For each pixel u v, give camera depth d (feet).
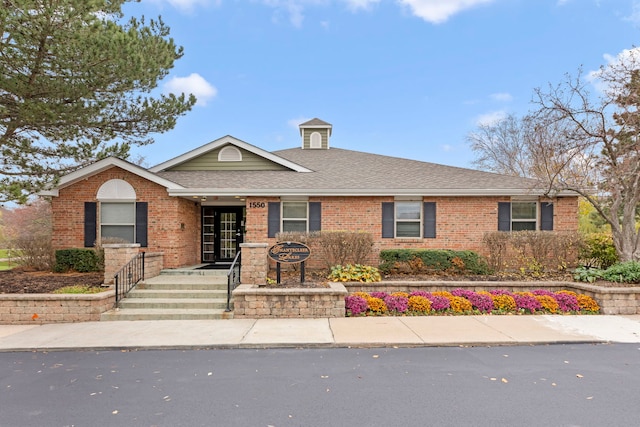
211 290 31.42
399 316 27.32
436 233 40.75
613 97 33.83
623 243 34.06
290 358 18.95
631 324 24.86
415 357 18.98
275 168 47.83
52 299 26.53
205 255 46.29
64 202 39.68
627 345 20.79
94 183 39.63
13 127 31.27
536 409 13.25
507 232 37.24
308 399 14.15
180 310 28.14
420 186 40.75
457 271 36.04
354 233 36.32
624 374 16.49
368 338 21.77
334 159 54.39
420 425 12.17
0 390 15.25
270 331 23.39
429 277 35.32
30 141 33.12
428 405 13.58
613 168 34.01
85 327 24.85
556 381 15.75
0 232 108.06
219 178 43.93
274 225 40.75
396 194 39.78
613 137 34.04
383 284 32.12
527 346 20.77
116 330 24.02
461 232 40.68
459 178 44.04
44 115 28.81
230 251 46.57
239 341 21.34
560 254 35.55
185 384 15.69
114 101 34.12
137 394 14.74
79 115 30.45
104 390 15.15
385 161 53.26
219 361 18.61
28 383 15.94
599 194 39.37
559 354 19.34
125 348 20.76
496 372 16.79
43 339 22.11
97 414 13.12
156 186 39.58
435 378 16.14
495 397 14.24
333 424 12.26
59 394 14.80
